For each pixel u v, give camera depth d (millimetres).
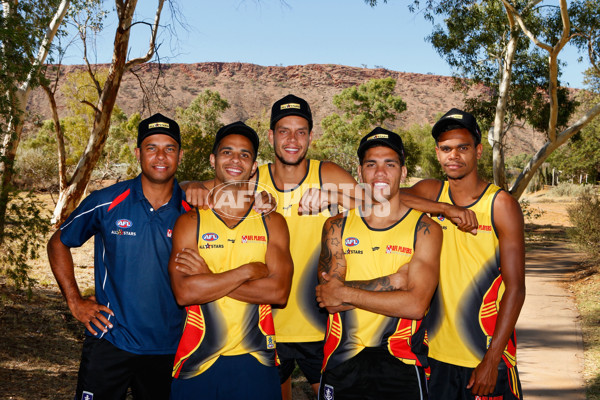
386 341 3059
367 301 2996
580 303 10008
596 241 13875
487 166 30875
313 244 3730
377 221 3129
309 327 3785
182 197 3404
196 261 3025
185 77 186000
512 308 3029
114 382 3236
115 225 3242
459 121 3154
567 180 48688
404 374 3035
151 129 3209
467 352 3172
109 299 3266
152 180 3213
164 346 3279
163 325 3268
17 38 7773
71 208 17781
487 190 3213
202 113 81062
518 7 18859
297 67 199375
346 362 3094
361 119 65375
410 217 3111
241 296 3031
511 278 3064
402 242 3074
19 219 7422
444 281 3246
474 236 3188
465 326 3180
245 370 3055
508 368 3150
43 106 105000
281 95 186625
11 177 8109
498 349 3018
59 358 6348
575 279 12391
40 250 12180
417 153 47562
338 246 3186
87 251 13625
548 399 5434
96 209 3270
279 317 3797
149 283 3234
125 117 46656
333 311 3100
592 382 5910
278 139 3623
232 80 190250
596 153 38188
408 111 185625
